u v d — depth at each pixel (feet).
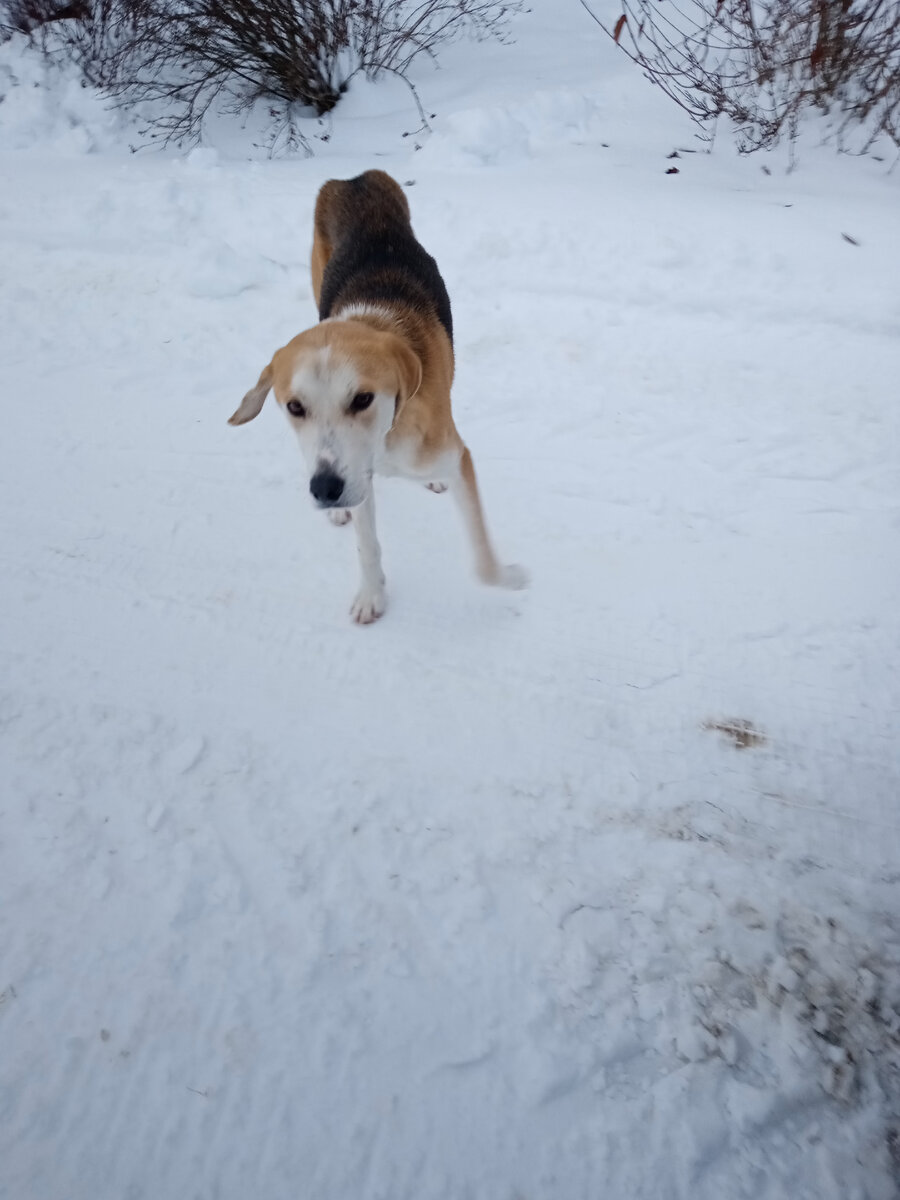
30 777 3.08
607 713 3.22
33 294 5.42
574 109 6.59
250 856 2.85
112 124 7.34
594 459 4.19
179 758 3.13
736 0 6.29
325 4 7.09
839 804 2.92
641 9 7.44
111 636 3.57
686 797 2.97
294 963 2.60
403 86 7.39
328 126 7.19
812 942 2.60
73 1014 2.53
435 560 3.84
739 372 4.55
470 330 4.99
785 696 3.23
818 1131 2.29
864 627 3.41
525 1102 2.34
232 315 5.23
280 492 4.17
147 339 5.07
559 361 4.74
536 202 5.71
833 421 4.24
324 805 2.97
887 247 5.03
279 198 6.01
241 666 3.44
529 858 2.82
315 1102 2.35
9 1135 2.32
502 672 3.38
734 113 6.21
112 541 3.95
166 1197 2.22
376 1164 2.26
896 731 3.10
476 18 7.99
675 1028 2.45
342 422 2.76
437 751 3.13
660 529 3.85
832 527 3.78
